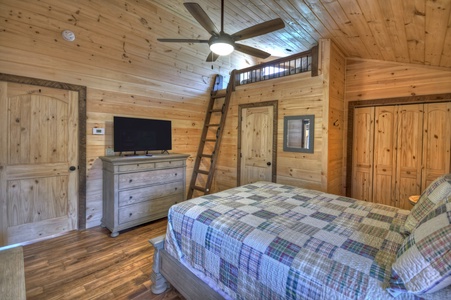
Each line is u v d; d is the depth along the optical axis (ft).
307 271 3.59
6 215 8.45
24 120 8.70
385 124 11.32
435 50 8.26
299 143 11.59
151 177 11.09
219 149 15.21
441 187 4.65
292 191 8.03
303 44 12.56
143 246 9.00
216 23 12.40
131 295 6.25
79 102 9.95
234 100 14.53
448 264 2.69
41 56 8.87
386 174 11.34
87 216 10.44
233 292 4.51
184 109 14.28
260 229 4.76
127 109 11.58
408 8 6.18
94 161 10.55
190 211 5.90
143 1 11.79
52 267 7.47
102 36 10.47
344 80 12.37
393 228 4.93
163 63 12.98
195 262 5.32
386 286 3.10
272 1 8.62
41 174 9.17
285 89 12.10
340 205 6.51
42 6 8.79
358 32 8.91
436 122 10.03
